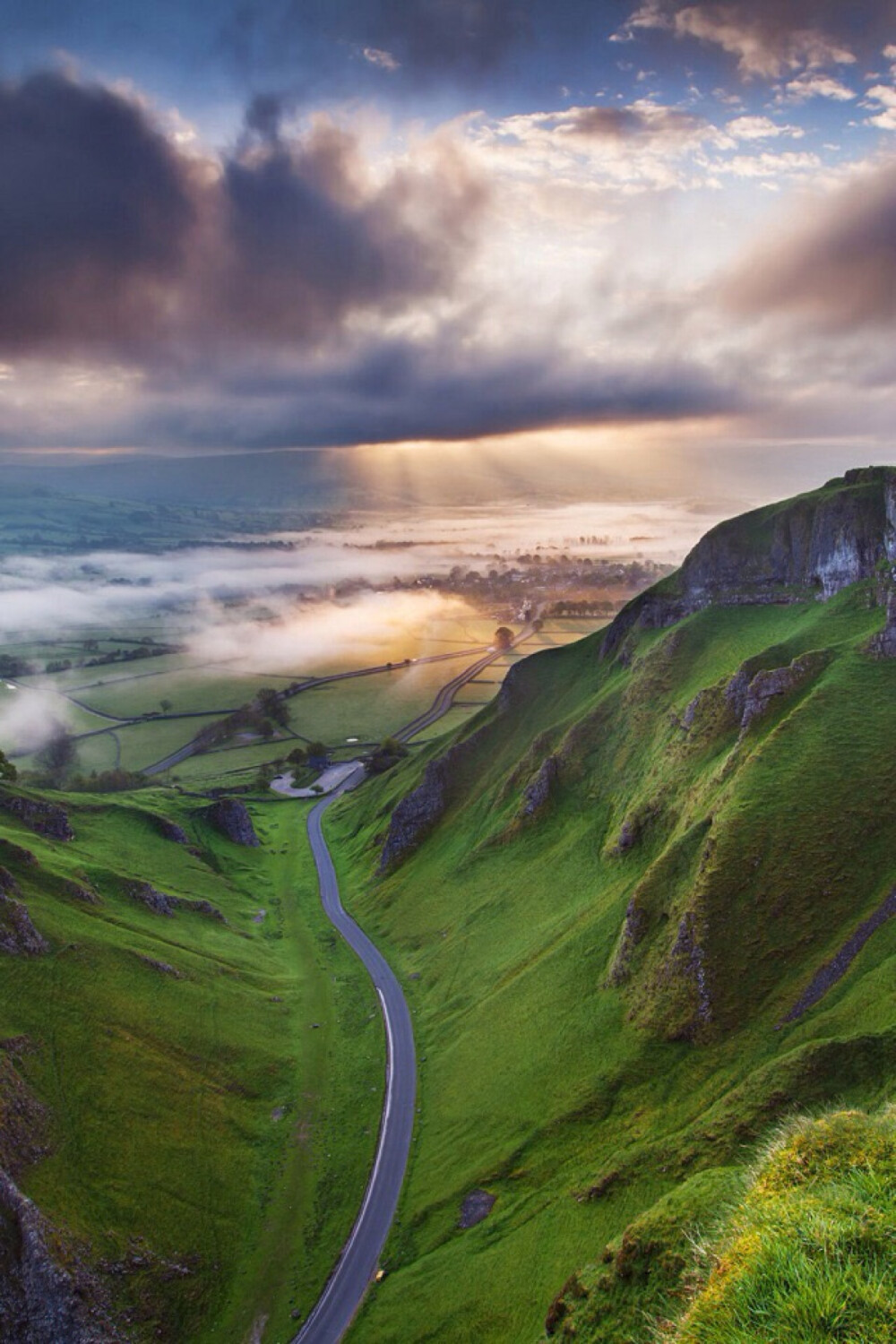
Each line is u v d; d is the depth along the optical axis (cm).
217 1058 9300
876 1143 2069
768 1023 7250
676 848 9244
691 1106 6950
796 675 10544
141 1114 8019
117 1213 6950
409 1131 8481
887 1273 1298
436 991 11038
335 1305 6569
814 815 8419
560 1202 6525
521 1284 5834
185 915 12638
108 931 10606
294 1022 10706
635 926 8919
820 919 7719
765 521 15088
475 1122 8138
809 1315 1248
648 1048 7775
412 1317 6100
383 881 15188
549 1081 8081
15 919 9512
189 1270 6825
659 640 14812
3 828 12556
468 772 16400
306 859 17025
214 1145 8144
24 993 8700
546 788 13650
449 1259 6575
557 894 11500
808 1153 2173
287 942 13275
